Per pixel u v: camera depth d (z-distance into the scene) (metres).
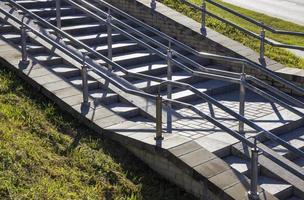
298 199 7.49
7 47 10.15
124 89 8.19
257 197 6.88
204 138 8.31
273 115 9.70
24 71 9.27
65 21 12.39
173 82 8.12
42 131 7.88
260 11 19.84
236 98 10.66
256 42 12.87
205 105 10.09
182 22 12.84
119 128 8.23
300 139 9.06
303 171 7.85
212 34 12.49
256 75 11.42
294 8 20.83
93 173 7.30
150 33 13.23
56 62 10.04
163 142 7.78
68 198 6.61
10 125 7.74
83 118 8.43
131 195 7.12
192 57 12.19
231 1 21.78
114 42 12.15
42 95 8.95
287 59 12.10
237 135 7.21
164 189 7.45
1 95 8.51
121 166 7.64
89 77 9.69
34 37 10.74
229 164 7.82
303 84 10.84
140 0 13.75
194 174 7.24
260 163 7.84
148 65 11.31
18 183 6.59
